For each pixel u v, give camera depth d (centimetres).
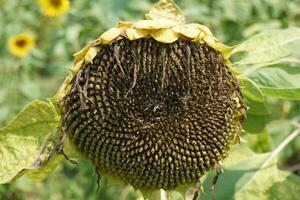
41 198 186
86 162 154
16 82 185
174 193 94
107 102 84
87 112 85
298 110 144
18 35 185
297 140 156
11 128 87
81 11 162
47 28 204
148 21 83
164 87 84
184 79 84
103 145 86
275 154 105
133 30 82
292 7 156
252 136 116
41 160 87
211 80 85
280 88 96
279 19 156
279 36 97
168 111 85
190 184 90
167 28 82
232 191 101
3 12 203
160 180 88
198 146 87
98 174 89
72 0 170
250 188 102
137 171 87
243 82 93
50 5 171
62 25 177
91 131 86
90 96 84
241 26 154
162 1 87
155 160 87
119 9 142
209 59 84
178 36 83
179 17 87
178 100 85
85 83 84
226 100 86
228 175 103
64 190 184
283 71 97
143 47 83
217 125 87
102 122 85
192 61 84
